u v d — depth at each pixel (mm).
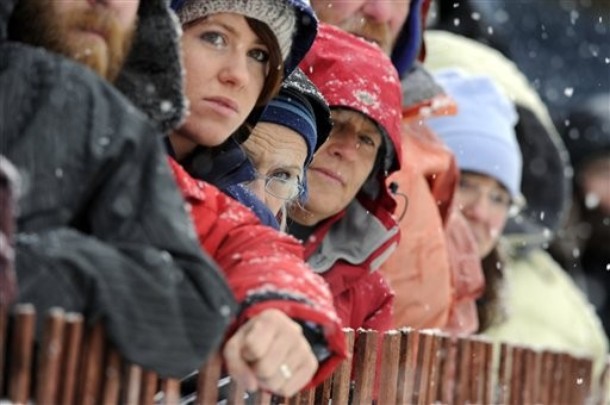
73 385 6828
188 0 9250
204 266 7066
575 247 19297
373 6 12203
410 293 12555
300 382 7523
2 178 6457
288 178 10289
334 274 11117
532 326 17016
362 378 9547
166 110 8375
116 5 7824
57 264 6691
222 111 9266
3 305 6453
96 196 7082
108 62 7887
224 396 8266
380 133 11188
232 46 9320
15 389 6590
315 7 12109
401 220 12500
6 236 6469
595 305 20000
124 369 7090
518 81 17453
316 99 10492
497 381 12406
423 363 10445
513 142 15359
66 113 7113
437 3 18203
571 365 13945
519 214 17359
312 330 8000
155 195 7086
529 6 23172
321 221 11141
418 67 13266
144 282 6840
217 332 7051
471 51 17047
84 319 6789
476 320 14328
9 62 7262
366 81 11133
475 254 14125
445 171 13234
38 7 7758
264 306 7555
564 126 20672
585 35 23297
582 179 20266
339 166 10992
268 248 8016
